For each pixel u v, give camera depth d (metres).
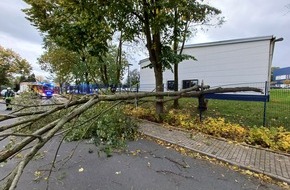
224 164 5.18
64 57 20.97
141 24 10.20
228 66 19.47
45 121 4.54
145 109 11.13
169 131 8.05
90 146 6.21
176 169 4.85
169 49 9.85
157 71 9.82
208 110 10.80
